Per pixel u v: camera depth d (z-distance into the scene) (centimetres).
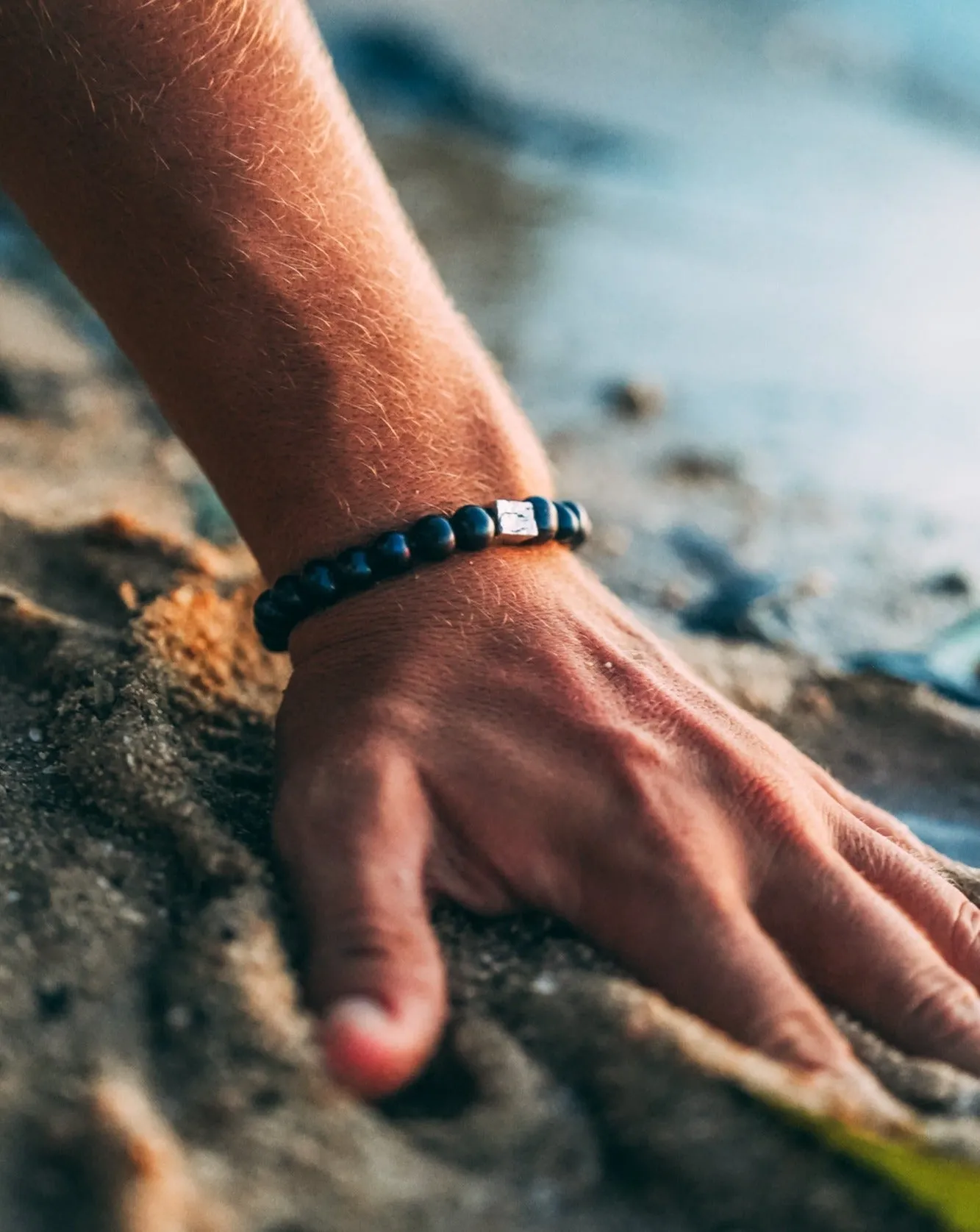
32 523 55
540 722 42
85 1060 35
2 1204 33
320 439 44
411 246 47
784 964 39
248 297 43
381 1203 34
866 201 131
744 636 58
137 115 42
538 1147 35
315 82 44
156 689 45
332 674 43
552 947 40
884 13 211
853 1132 35
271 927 38
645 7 195
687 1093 35
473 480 45
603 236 109
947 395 86
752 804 41
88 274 44
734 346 90
